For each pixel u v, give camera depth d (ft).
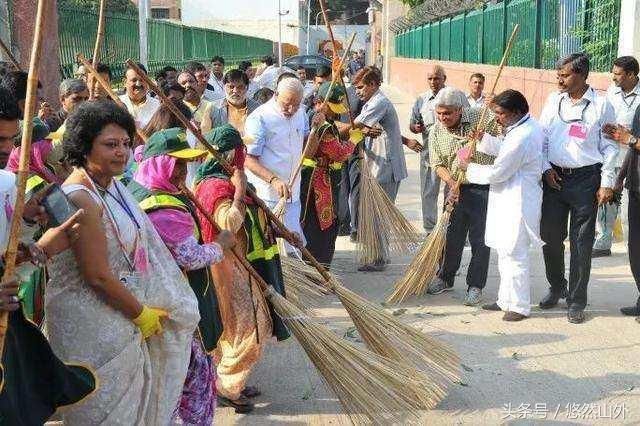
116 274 10.70
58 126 20.49
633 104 25.86
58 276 10.55
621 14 30.55
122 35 48.96
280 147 20.75
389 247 25.17
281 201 19.60
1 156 9.86
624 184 20.36
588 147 19.97
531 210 20.06
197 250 12.08
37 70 8.75
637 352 18.39
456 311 21.43
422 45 97.71
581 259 20.11
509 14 50.31
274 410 15.55
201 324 12.55
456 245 22.54
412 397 14.37
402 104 94.17
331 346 14.08
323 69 33.96
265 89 28.96
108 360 10.58
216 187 14.38
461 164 21.03
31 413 9.46
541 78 41.06
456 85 66.85
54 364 9.59
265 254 14.87
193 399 12.64
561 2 39.32
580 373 17.25
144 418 11.14
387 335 15.38
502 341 19.12
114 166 10.57
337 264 25.91
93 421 10.61
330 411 15.52
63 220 9.75
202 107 27.40
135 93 22.61
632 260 20.48
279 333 14.76
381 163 25.58
